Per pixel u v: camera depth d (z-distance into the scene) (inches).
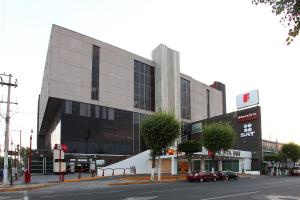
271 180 1669.5
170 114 1683.1
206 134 2025.1
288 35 275.3
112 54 2871.6
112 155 2672.2
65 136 2426.2
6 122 1466.5
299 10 263.3
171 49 3371.1
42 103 3484.3
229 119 3034.0
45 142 3988.7
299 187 1146.7
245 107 2908.5
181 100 3513.8
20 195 893.2
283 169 2940.5
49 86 2412.6
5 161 1413.6
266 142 3073.3
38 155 2340.1
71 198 790.5
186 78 3644.2
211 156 2186.3
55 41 2481.5
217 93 4296.3
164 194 880.3
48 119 3110.2
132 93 2992.1
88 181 1473.9
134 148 2903.5
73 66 2561.5
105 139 2674.7
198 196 828.0
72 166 2401.6
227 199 760.3
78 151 2476.6
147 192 940.6
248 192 944.9
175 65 3376.0
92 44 2726.4
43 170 2331.4
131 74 3016.7
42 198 799.1
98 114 2664.9
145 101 3125.0
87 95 2618.1
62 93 2461.9
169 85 3289.9
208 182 1517.0
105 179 1595.7
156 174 1969.7
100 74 2741.1
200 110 3846.0
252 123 2802.7
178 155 2007.9
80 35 2647.6
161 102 3166.8
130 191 976.9
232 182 1501.0
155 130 1622.8
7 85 1505.9
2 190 1073.5
